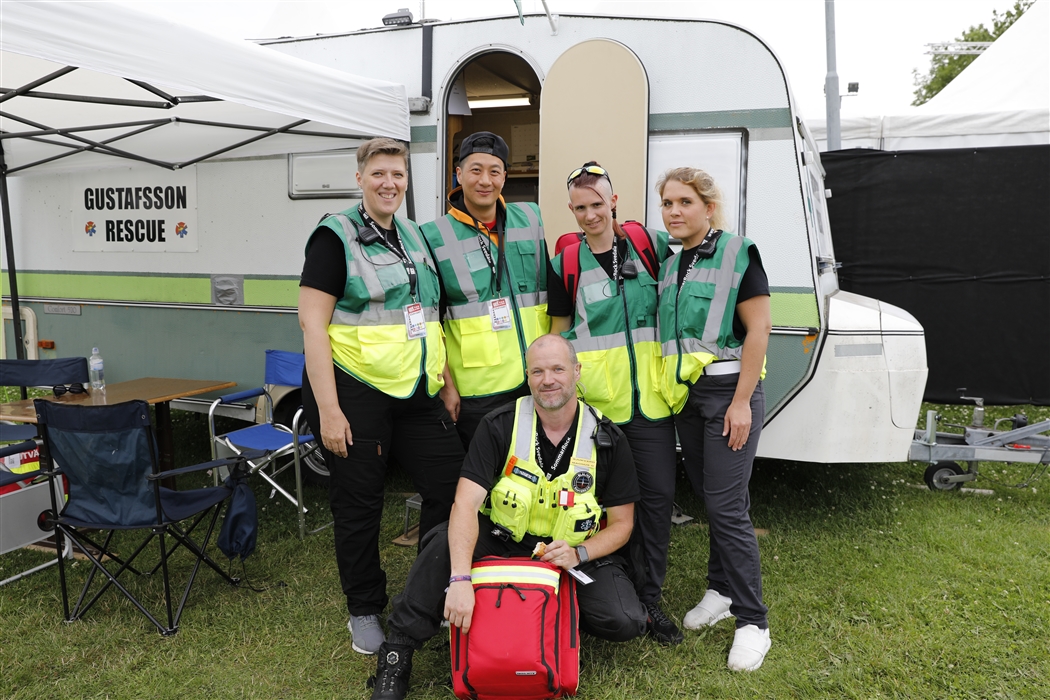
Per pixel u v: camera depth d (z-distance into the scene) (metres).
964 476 4.33
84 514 2.90
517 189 6.09
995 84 8.70
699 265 2.55
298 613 3.02
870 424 3.61
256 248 4.52
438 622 2.45
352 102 3.56
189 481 4.73
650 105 3.69
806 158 3.88
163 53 2.64
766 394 3.63
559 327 2.88
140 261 4.91
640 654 2.67
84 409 2.72
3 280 5.54
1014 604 2.96
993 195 6.34
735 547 2.59
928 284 6.58
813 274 3.51
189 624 2.93
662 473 2.72
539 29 3.84
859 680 2.51
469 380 2.85
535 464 2.45
